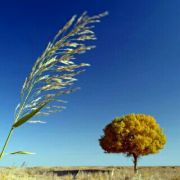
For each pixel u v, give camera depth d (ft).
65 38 8.91
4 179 34.99
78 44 8.91
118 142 153.48
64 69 8.95
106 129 159.12
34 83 8.98
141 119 160.86
